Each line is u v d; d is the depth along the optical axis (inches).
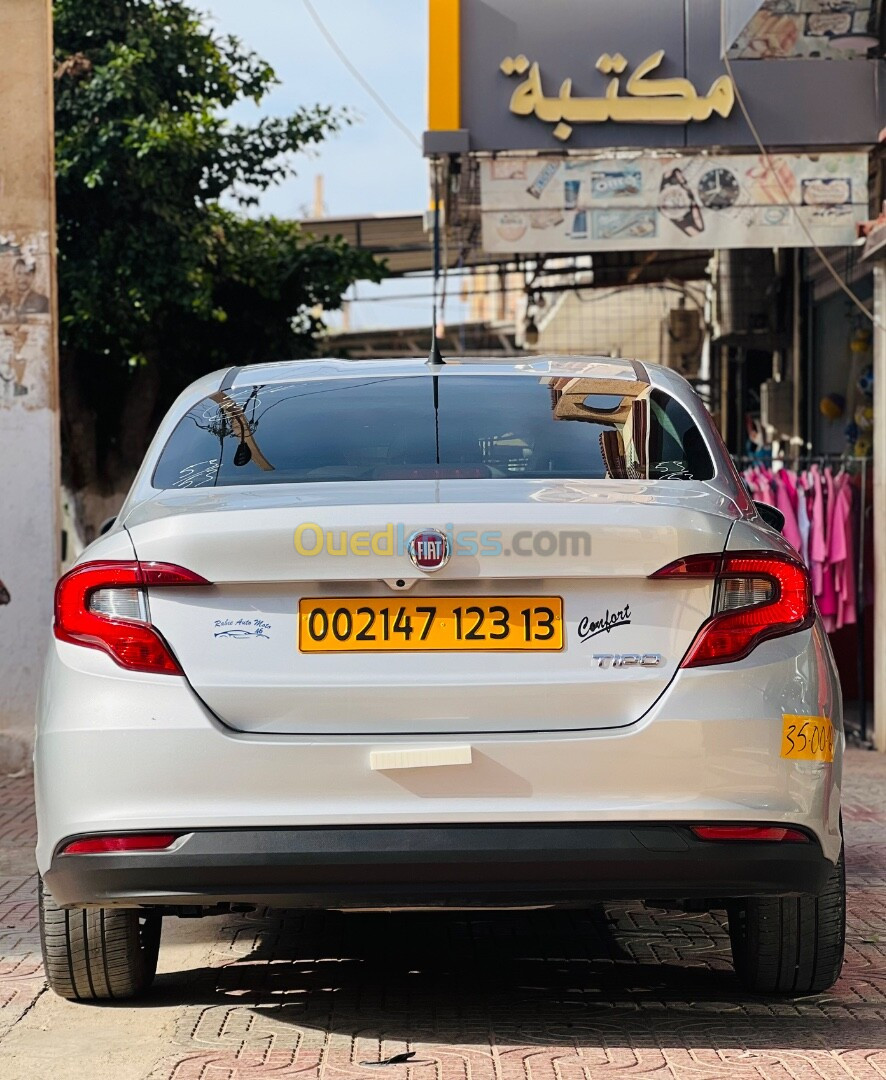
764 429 644.7
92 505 645.3
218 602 137.7
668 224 423.2
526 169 424.8
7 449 350.0
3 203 351.9
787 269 588.4
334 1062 143.9
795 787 138.2
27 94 352.2
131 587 138.7
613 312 900.6
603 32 419.5
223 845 134.7
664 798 135.2
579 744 134.5
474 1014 160.9
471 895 136.4
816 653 142.7
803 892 141.9
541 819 134.2
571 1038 151.6
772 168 421.7
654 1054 146.0
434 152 417.4
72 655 140.1
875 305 395.2
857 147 420.8
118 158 583.8
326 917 212.1
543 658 136.7
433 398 172.7
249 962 185.2
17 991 171.2
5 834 277.3
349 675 136.3
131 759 135.9
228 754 134.8
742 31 391.5
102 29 599.5
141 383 643.5
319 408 171.2
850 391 514.3
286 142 649.6
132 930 159.3
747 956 162.7
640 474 159.9
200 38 624.1
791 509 414.3
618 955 188.2
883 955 185.3
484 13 419.2
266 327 668.1
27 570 350.0
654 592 137.6
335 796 134.7
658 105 419.5
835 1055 145.6
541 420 167.8
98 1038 153.1
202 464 161.9
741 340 601.9
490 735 135.3
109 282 595.2
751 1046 148.6
